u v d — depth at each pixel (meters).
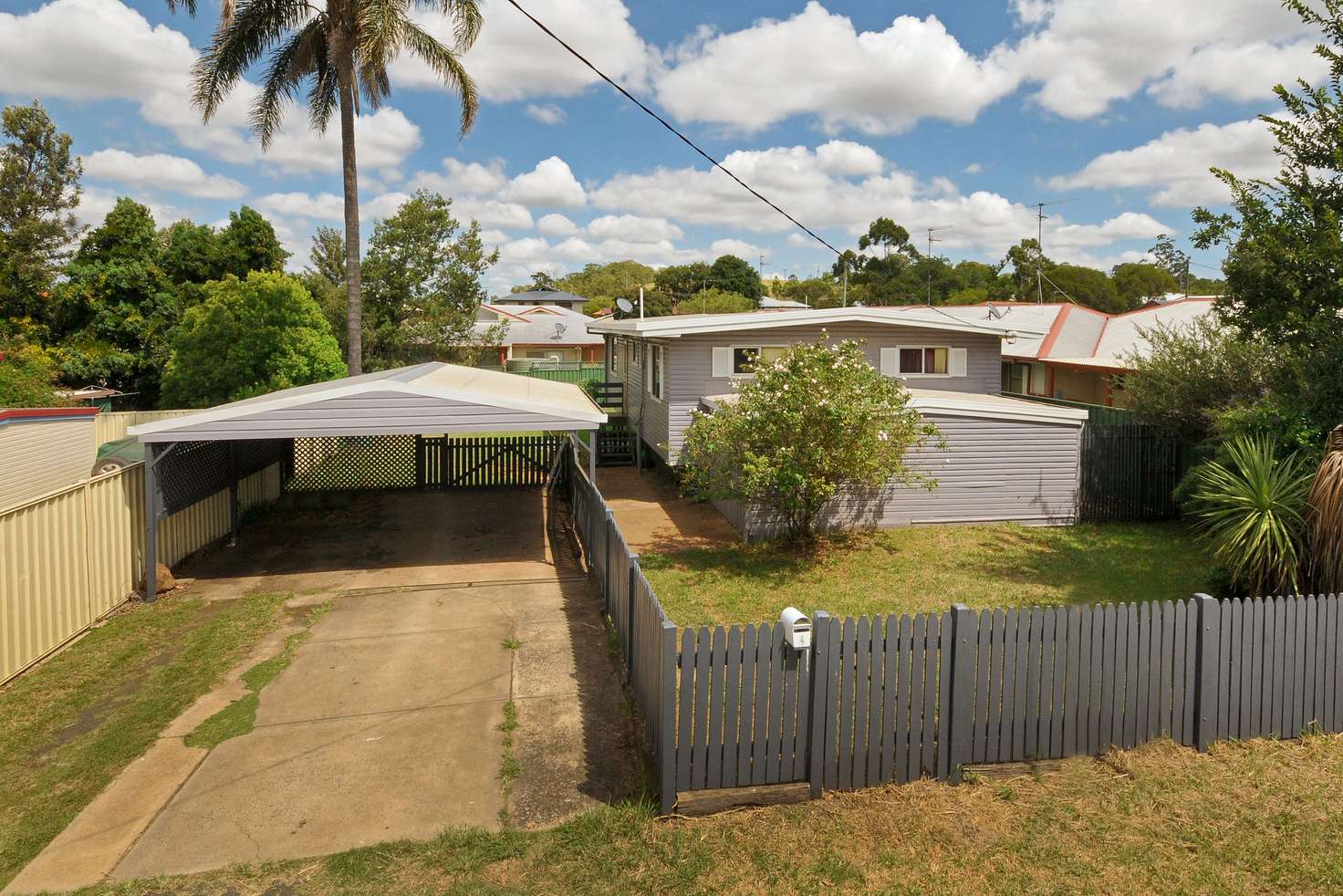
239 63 21.28
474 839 5.16
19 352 21.75
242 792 5.74
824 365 11.04
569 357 48.72
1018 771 5.81
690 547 12.76
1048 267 61.41
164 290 29.05
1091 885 4.69
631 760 6.17
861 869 4.85
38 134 31.94
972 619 5.71
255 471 14.59
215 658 8.18
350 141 20.47
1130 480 14.19
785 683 5.48
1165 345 15.16
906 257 75.00
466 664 8.03
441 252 28.06
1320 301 9.59
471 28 20.70
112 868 4.92
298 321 22.92
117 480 9.65
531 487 17.48
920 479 12.94
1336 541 8.19
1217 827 5.21
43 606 8.09
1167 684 6.13
